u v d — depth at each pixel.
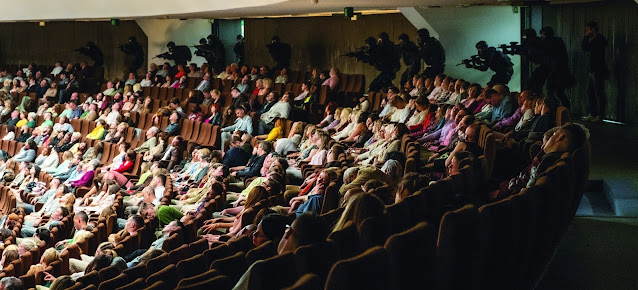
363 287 3.52
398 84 23.33
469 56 19.66
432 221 5.77
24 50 32.31
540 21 18.27
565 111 9.65
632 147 11.77
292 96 17.55
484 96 12.44
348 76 19.30
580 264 6.21
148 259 7.79
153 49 27.77
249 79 20.45
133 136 18.59
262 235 5.96
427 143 11.98
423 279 4.05
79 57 31.03
